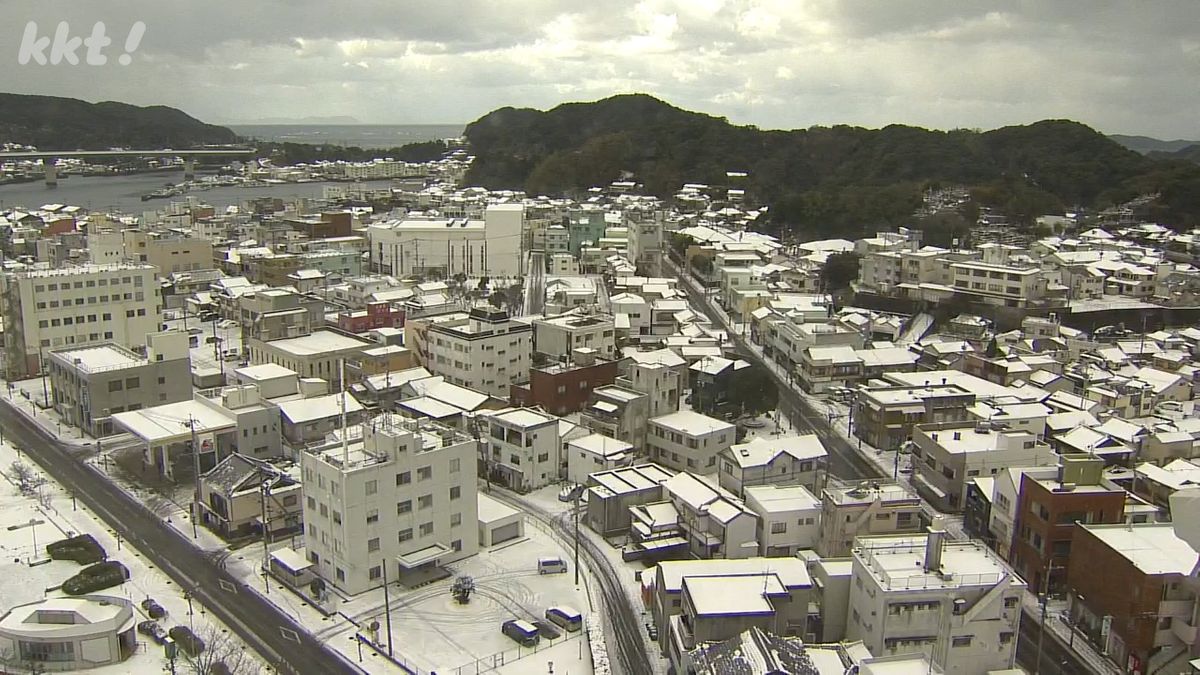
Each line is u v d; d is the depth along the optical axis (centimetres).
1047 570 7375
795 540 7875
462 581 7344
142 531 8444
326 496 7388
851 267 19812
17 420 11500
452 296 18125
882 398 11181
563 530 8619
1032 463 9131
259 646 6544
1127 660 6353
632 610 7162
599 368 11512
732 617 5969
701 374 11875
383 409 10694
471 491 8044
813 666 5472
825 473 9150
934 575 6078
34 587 7269
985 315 17088
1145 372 13000
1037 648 6675
